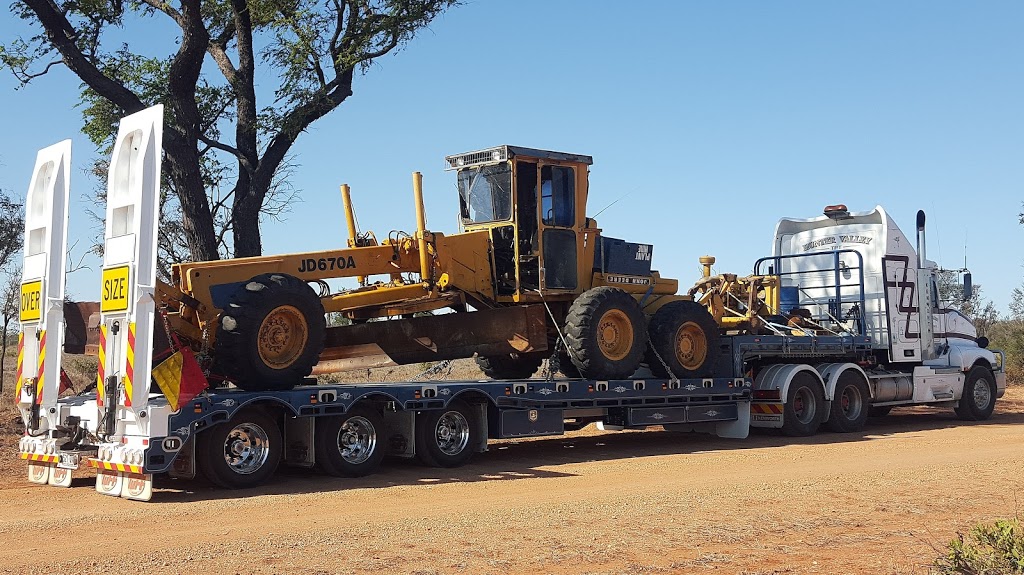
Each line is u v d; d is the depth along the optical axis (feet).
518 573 22.65
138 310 33.55
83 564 23.72
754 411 56.75
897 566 23.29
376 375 81.41
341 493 35.35
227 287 39.22
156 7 76.38
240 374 37.06
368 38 76.64
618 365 47.65
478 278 46.37
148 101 77.51
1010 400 87.71
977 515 29.94
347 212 44.50
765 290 59.93
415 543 25.85
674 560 23.89
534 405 45.21
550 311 49.24
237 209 76.59
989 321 129.39
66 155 38.24
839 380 58.80
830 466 42.32
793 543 25.86
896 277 63.05
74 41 71.56
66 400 38.11
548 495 34.81
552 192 48.29
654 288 52.95
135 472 34.14
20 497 35.42
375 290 43.93
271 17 79.10
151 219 33.96
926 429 61.41
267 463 37.22
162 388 34.01
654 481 38.27
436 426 42.22
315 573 22.49
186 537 27.22
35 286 38.70
